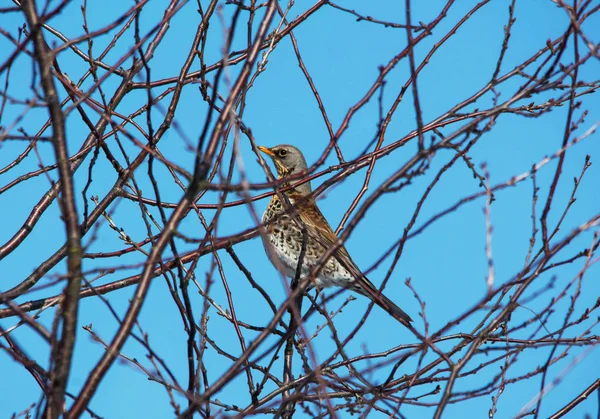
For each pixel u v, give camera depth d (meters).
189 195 9.25
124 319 8.94
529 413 11.58
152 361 10.31
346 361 11.64
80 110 12.41
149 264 9.13
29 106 9.37
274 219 10.26
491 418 12.03
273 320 9.45
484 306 10.30
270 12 9.65
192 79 13.94
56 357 8.40
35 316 11.90
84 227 12.55
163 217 10.79
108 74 9.89
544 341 12.13
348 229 9.27
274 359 11.88
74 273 8.61
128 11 10.12
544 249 10.52
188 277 10.92
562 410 11.68
